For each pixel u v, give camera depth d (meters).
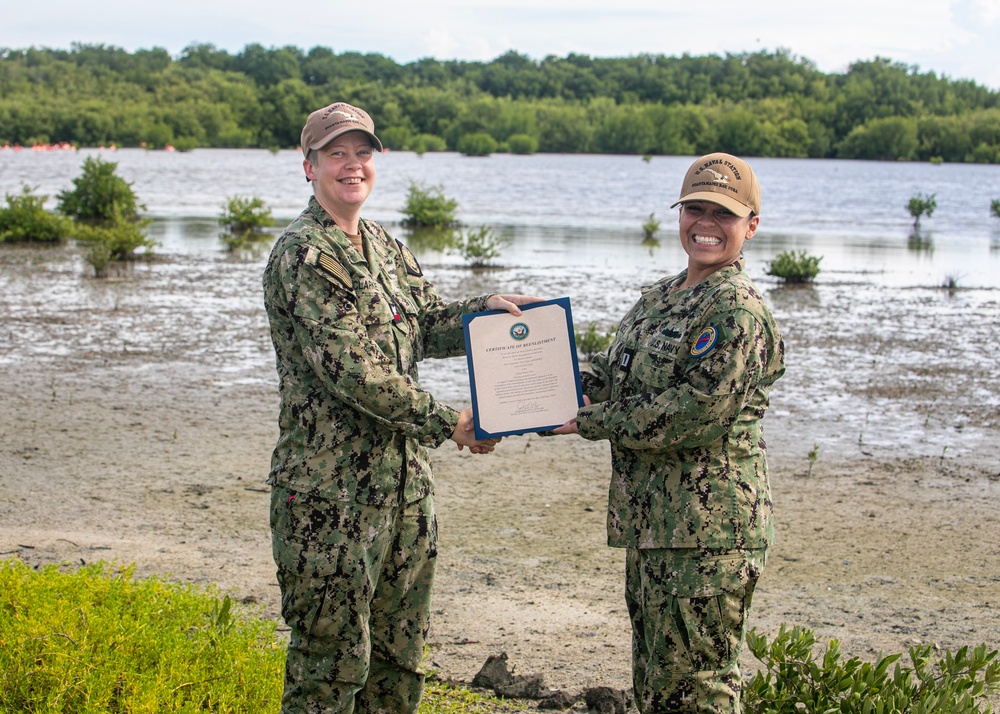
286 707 3.15
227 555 5.52
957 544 5.98
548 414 3.23
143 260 18.83
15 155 83.94
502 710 3.89
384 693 3.29
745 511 3.05
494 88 160.38
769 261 20.42
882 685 3.30
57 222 22.02
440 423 3.07
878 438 8.33
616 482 3.21
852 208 37.88
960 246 24.28
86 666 3.38
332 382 2.99
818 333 12.84
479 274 17.44
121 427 8.18
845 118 132.50
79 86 131.38
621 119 123.94
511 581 5.32
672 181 57.00
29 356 10.74
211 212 30.45
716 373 2.95
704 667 3.04
